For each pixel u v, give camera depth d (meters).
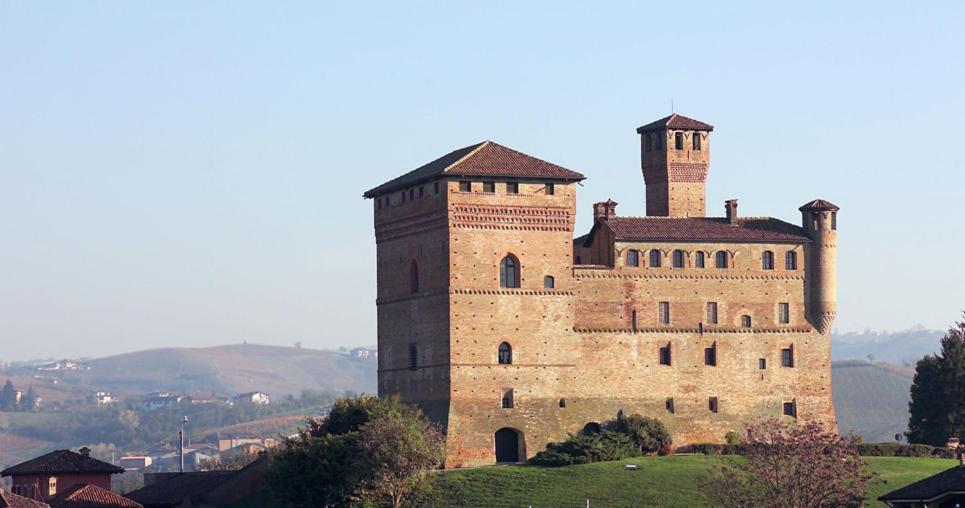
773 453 171.38
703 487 180.62
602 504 193.88
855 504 170.62
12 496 170.75
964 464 159.12
